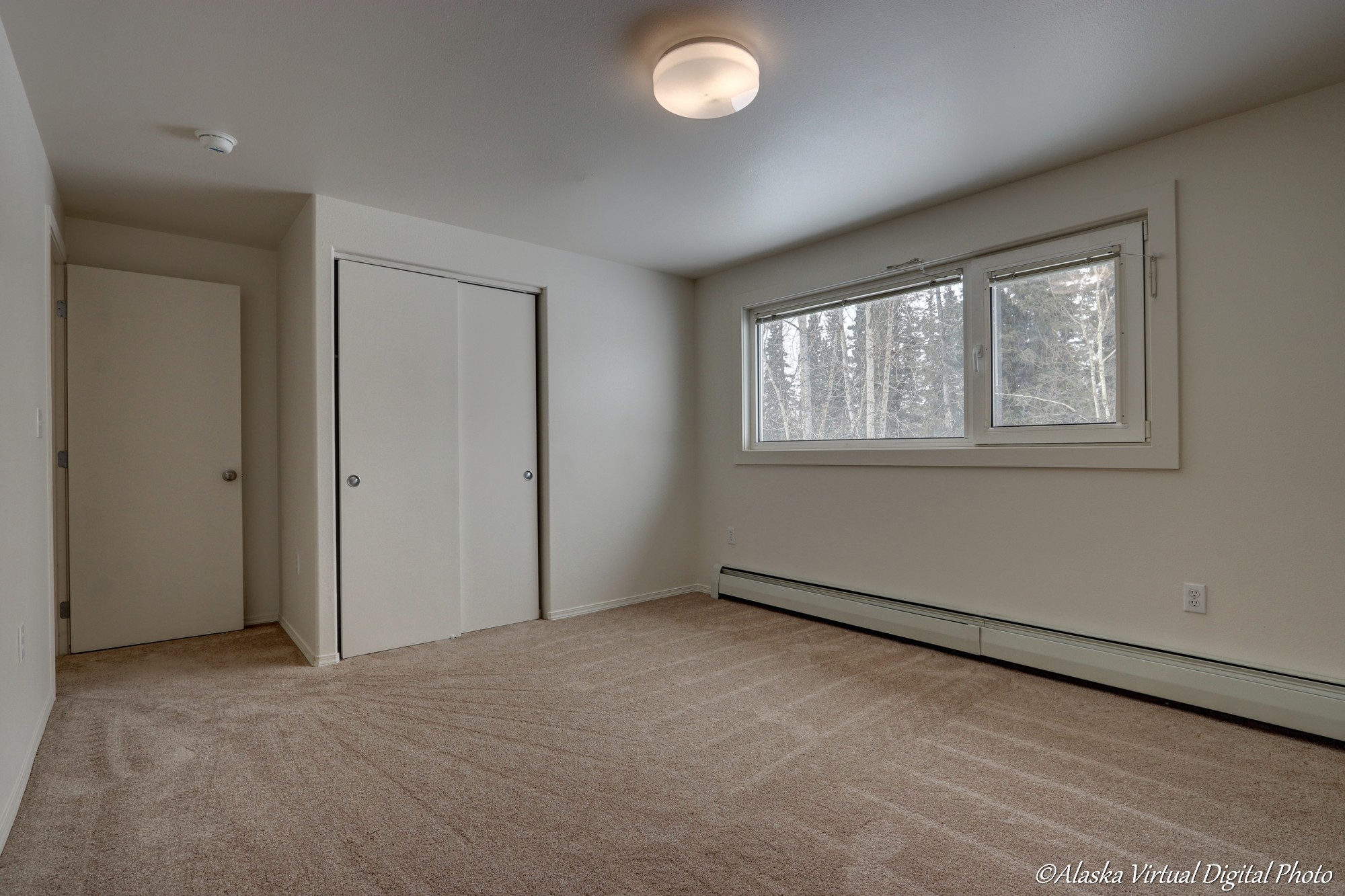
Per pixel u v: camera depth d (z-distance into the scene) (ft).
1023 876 4.82
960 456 10.29
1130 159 8.50
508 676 9.29
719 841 5.31
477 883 4.79
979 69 6.72
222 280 12.24
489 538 11.98
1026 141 8.33
